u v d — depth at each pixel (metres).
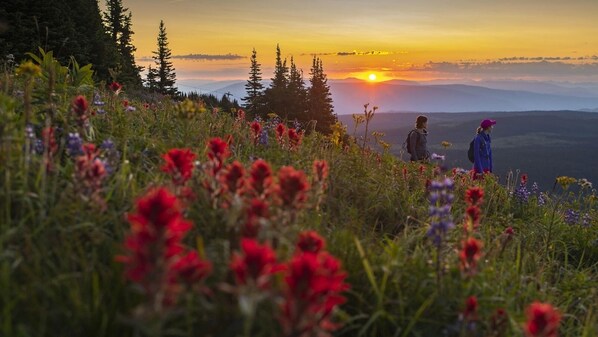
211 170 2.42
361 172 4.96
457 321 2.23
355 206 3.89
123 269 1.89
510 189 7.01
